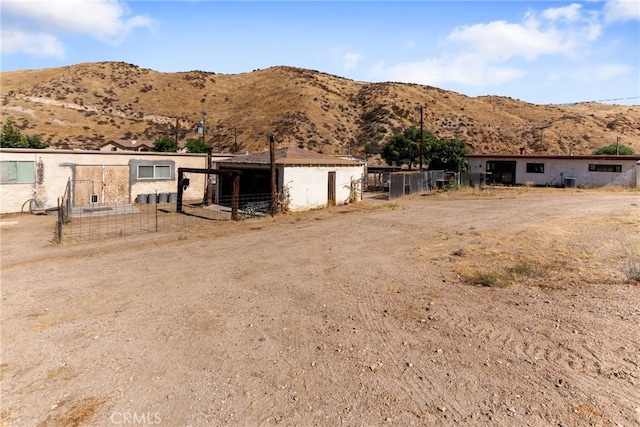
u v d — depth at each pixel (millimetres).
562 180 36156
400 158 46906
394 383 4777
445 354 5480
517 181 38469
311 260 11141
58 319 6984
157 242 14117
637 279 8367
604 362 5090
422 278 9125
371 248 12570
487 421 4012
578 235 13367
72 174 23797
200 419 4160
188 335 6273
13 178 21594
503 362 5211
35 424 4098
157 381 4941
